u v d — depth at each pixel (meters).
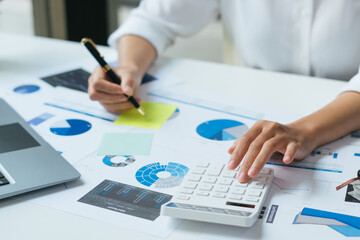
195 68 1.12
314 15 1.14
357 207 0.62
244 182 0.66
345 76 1.17
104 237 0.58
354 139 0.80
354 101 0.84
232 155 0.71
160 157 0.75
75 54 1.20
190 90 1.00
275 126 0.75
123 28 1.21
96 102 0.96
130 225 0.60
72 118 0.89
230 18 1.28
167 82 1.04
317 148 0.78
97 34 2.22
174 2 1.23
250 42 1.24
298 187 0.67
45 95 0.98
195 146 0.78
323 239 0.56
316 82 1.03
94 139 0.81
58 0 2.02
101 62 0.94
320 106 0.92
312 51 1.17
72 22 2.11
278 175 0.70
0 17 2.11
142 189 0.67
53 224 0.60
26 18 2.15
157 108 0.92
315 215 0.61
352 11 1.11
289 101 0.94
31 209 0.63
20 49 1.23
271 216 0.61
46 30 2.05
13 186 0.66
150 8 1.24
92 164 0.73
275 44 1.20
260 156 0.69
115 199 0.65
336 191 0.66
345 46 1.13
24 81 1.05
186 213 0.59
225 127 0.85
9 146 0.76
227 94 0.98
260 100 0.95
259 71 1.09
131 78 0.95
